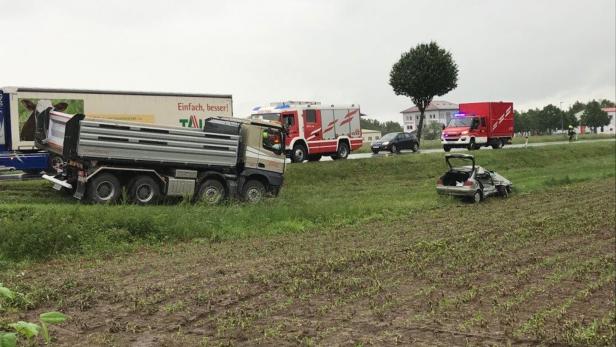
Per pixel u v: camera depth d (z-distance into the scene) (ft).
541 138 226.58
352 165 96.27
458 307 25.63
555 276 31.58
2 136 69.51
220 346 20.18
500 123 137.80
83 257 36.11
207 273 31.58
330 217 52.85
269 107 98.37
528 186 80.18
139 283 29.30
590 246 40.27
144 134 54.65
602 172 101.91
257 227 47.65
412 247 39.27
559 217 52.90
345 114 103.86
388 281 30.17
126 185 54.85
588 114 406.00
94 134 52.03
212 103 87.35
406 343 20.93
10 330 9.17
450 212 57.93
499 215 55.11
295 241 42.55
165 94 82.07
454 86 177.06
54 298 26.25
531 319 23.85
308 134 97.55
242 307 25.09
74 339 20.89
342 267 33.22
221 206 55.52
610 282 30.58
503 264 34.37
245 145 61.93
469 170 66.74
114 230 40.37
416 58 174.09
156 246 40.16
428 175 101.50
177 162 56.70
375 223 51.67
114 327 21.98
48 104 71.97
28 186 63.46
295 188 81.10
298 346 20.36
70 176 55.88
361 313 24.62
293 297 26.91
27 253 35.45
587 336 21.70
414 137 130.62
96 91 75.61
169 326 22.49
